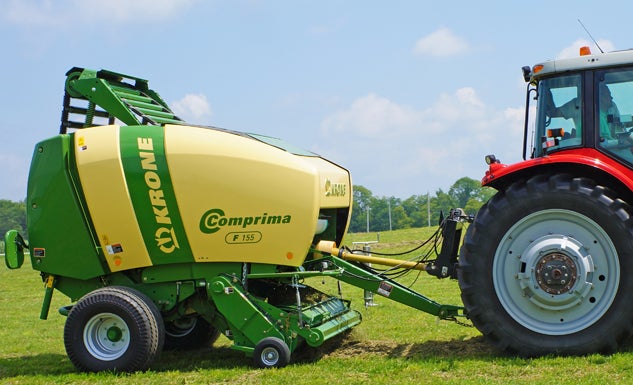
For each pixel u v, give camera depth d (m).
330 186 8.70
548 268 7.55
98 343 8.22
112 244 8.38
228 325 8.48
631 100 7.71
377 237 40.19
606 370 6.81
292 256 8.21
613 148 7.73
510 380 6.70
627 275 7.33
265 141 8.48
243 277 8.29
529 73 8.38
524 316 7.68
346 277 8.58
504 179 8.17
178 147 8.20
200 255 8.30
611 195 7.54
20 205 104.19
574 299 7.48
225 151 8.16
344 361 8.04
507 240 7.78
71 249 8.50
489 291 7.77
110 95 9.06
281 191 8.12
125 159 8.25
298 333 8.08
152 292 8.52
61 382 7.80
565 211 7.57
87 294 8.30
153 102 9.80
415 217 91.25
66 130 9.49
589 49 7.92
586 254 7.49
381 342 9.28
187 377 7.75
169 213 8.23
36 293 21.20
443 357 7.97
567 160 7.56
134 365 8.01
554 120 8.02
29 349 10.79
